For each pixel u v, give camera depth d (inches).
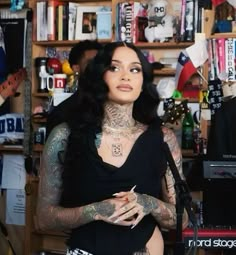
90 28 143.3
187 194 54.2
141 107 60.4
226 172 77.5
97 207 53.9
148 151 57.6
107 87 57.4
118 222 53.7
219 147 103.7
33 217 145.1
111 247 55.2
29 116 146.7
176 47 139.3
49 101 143.4
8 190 159.9
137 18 136.0
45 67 147.0
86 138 56.6
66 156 57.0
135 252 55.5
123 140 57.5
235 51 127.4
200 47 126.3
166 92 134.6
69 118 59.2
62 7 144.7
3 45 153.2
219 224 80.8
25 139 146.1
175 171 56.4
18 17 156.5
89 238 55.7
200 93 128.4
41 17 146.4
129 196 54.0
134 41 135.9
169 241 68.9
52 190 57.9
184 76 128.9
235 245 72.0
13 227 159.6
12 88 147.5
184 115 131.7
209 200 81.7
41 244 152.2
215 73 128.4
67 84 141.9
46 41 145.9
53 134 58.4
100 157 56.1
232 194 80.8
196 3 130.6
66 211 55.9
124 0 139.0
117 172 55.8
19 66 153.1
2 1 155.9
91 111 57.7
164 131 60.8
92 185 55.9
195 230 54.1
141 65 59.0
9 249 146.9
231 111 104.7
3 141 153.1
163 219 56.7
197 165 105.6
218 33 128.6
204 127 126.8
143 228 56.4
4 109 156.8
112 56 57.7
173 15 139.2
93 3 149.4
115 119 57.8
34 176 145.2
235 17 128.9
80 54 112.4
